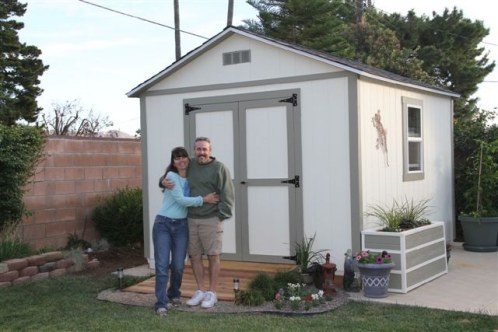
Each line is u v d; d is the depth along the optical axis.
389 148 8.10
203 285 6.46
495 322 5.45
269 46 7.74
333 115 7.32
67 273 8.30
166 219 6.16
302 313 5.88
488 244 9.61
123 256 9.57
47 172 9.39
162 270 6.07
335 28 22.45
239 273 7.48
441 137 10.20
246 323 5.55
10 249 7.89
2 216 8.30
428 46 26.75
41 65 21.94
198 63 8.27
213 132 8.16
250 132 7.89
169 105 8.51
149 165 8.69
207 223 6.23
